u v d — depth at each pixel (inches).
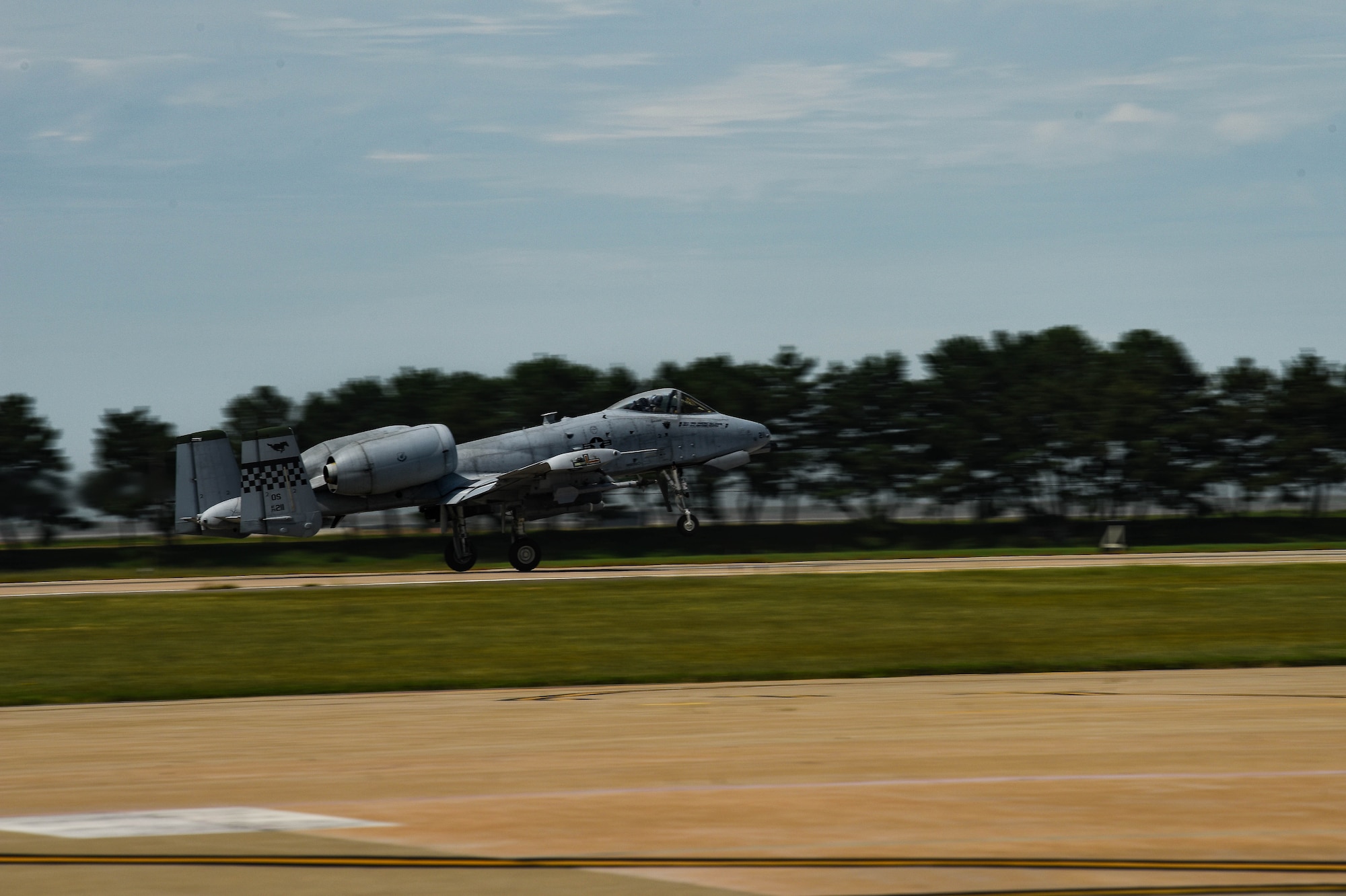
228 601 4018.2
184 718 1768.0
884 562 5900.6
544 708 1811.0
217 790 1141.7
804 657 2546.8
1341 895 794.8
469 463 5551.2
